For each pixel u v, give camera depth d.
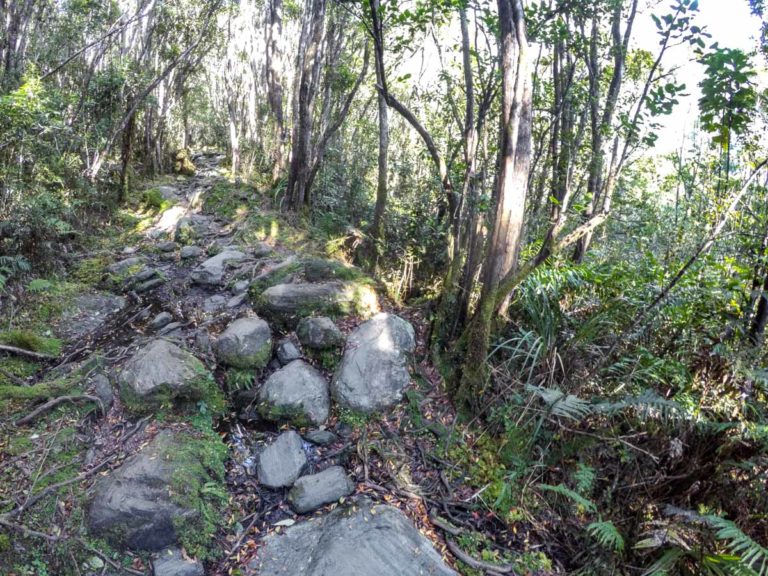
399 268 5.59
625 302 3.85
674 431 3.21
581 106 5.94
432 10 4.41
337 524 2.93
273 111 9.69
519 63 3.41
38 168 5.64
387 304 5.01
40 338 4.25
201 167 12.48
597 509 3.21
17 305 4.57
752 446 2.88
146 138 10.77
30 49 8.20
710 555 2.62
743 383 3.22
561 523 3.23
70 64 8.35
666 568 2.76
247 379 3.99
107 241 6.71
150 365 3.68
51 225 5.38
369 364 3.94
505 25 3.52
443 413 3.80
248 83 11.97
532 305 3.82
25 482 2.92
